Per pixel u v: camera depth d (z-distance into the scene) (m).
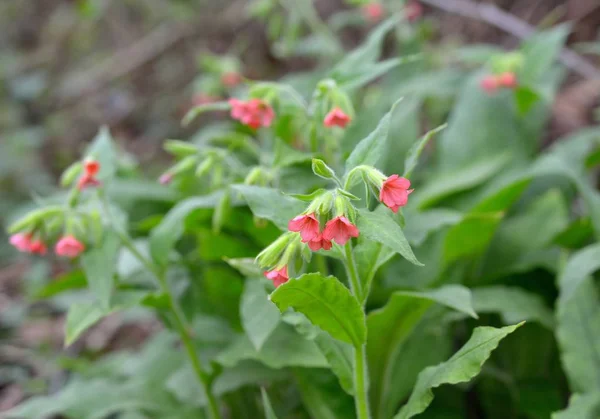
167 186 0.95
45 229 0.75
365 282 0.66
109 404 0.77
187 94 1.84
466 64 1.31
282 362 0.72
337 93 0.72
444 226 0.82
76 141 1.90
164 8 2.04
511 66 0.90
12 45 2.29
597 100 1.22
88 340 1.17
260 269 0.67
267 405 0.66
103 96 1.98
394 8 1.15
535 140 0.94
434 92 1.01
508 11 1.48
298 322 0.66
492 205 0.83
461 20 1.53
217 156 0.79
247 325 0.70
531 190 0.90
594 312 0.73
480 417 0.84
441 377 0.63
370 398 0.74
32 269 1.34
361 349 0.65
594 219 0.79
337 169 0.76
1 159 1.64
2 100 1.93
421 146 0.65
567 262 0.75
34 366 1.08
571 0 1.39
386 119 0.63
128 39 2.11
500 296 0.77
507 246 0.84
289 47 1.13
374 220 0.61
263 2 1.14
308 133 0.76
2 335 1.18
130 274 0.81
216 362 0.76
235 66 1.14
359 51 0.77
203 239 0.80
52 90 2.06
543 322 0.76
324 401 0.74
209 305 0.83
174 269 0.83
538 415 0.77
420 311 0.70
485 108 0.96
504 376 0.79
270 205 0.65
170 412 0.78
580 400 0.69
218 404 0.80
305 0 1.16
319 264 0.74
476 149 0.94
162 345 0.88
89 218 0.74
